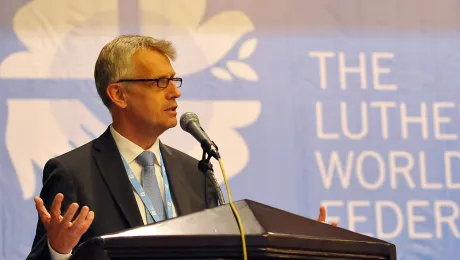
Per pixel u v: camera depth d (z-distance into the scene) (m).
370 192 6.28
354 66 6.41
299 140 6.29
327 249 2.56
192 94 6.22
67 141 6.04
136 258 2.42
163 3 6.27
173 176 4.43
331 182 6.26
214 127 6.21
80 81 6.11
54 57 6.10
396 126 6.38
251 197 6.18
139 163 4.39
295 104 6.32
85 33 6.16
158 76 4.43
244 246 2.41
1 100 6.00
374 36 6.46
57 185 4.14
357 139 6.33
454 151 6.39
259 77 6.31
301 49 6.38
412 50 6.48
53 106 6.05
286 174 6.24
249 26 6.35
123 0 6.23
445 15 6.55
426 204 6.30
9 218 5.92
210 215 2.59
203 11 6.31
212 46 6.29
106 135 4.48
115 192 4.17
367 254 2.68
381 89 6.41
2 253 5.88
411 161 6.34
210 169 3.74
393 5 6.52
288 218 2.70
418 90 6.44
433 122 6.41
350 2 6.47
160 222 2.54
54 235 3.23
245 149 6.22
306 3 6.43
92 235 4.02
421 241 6.26
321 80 6.36
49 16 6.14
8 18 6.09
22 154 5.97
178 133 6.15
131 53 4.48
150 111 4.38
